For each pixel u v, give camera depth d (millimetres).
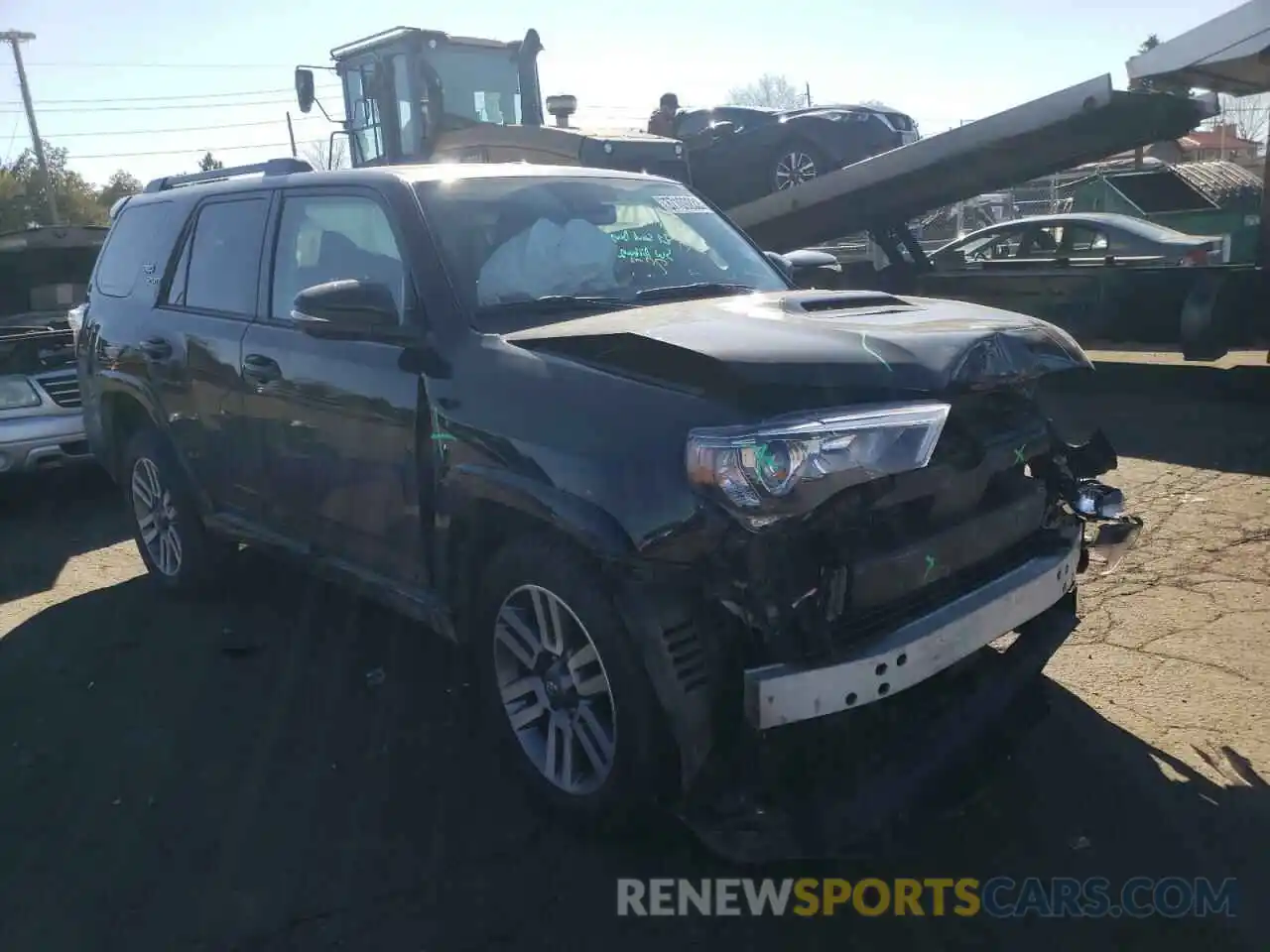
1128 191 18453
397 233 3771
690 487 2680
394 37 10562
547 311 3621
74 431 7227
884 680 2756
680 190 4707
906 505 3000
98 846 3254
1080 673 4109
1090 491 3559
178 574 5324
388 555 3799
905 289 11422
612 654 2900
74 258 9336
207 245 4855
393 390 3570
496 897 2969
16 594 5645
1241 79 9453
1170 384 9906
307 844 3232
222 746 3852
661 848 3180
